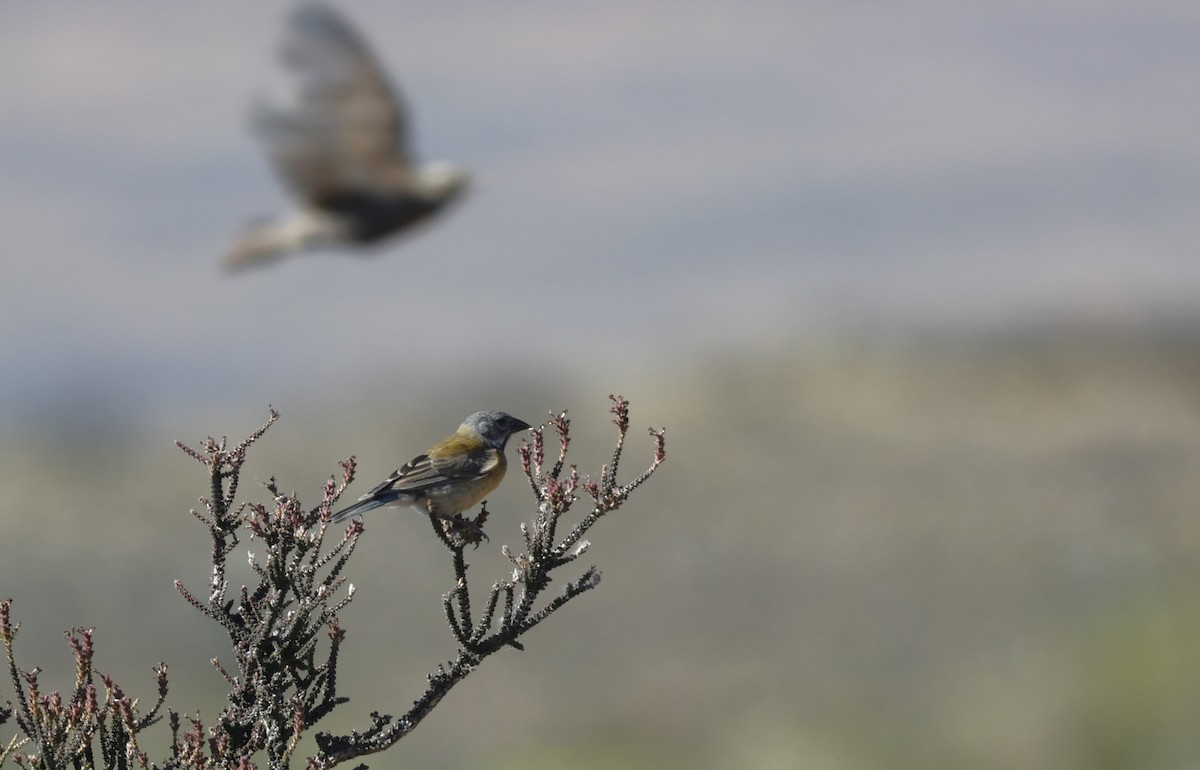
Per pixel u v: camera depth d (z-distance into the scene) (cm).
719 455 3077
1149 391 3381
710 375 3525
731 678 2038
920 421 3256
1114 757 1582
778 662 2088
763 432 3194
